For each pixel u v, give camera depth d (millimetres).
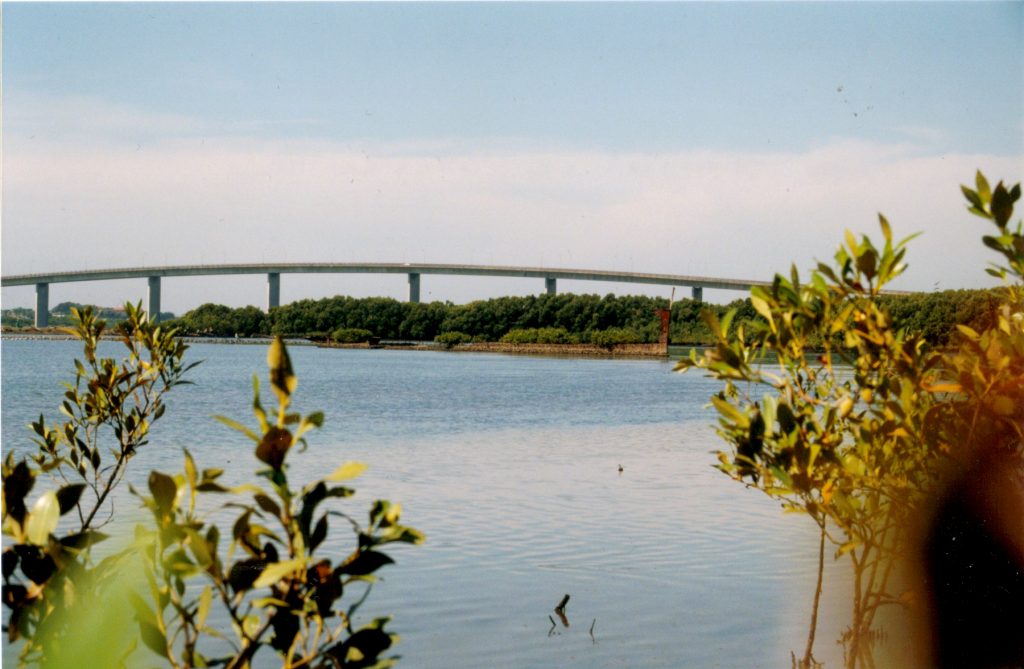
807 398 5805
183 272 167625
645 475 21922
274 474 3445
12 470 3826
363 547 3555
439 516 16500
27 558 3670
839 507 6141
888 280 5320
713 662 9039
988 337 5312
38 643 3682
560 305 166000
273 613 3711
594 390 59875
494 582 11945
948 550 7793
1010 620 8133
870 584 6746
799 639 9602
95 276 158500
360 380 71062
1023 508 6449
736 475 6258
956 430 5805
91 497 16703
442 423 36594
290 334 179625
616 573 12461
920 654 8336
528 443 29234
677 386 64688
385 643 3721
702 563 12992
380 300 181375
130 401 22609
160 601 3504
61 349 125250
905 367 5352
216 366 90875
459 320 175750
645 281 172875
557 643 9641
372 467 23250
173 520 3430
